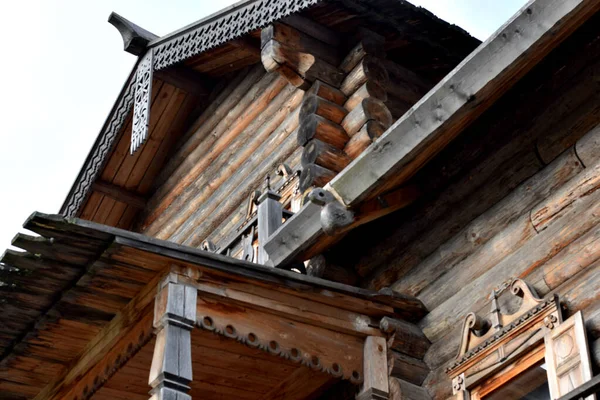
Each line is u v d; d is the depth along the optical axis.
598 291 7.09
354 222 8.10
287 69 10.22
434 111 7.54
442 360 8.12
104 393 8.53
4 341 8.20
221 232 12.59
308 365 7.92
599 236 7.27
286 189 11.55
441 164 8.61
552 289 7.45
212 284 7.61
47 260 7.29
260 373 8.41
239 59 12.61
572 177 7.63
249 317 7.76
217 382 8.48
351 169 7.91
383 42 10.65
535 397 7.27
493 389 7.59
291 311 7.93
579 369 6.82
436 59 11.01
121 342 7.92
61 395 8.53
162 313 7.33
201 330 7.74
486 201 8.23
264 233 9.61
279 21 10.28
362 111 9.98
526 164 7.99
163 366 7.07
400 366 8.13
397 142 7.71
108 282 7.56
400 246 8.81
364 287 8.96
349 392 8.44
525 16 7.11
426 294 8.46
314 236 8.38
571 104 7.76
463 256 8.29
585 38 7.74
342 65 10.50
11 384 8.74
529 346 7.33
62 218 6.95
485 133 8.34
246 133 12.67
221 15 10.90
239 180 12.56
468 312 8.03
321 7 10.29
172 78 13.02
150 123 13.62
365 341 8.27
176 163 13.86
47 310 7.81
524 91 8.11
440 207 8.58
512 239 7.91
